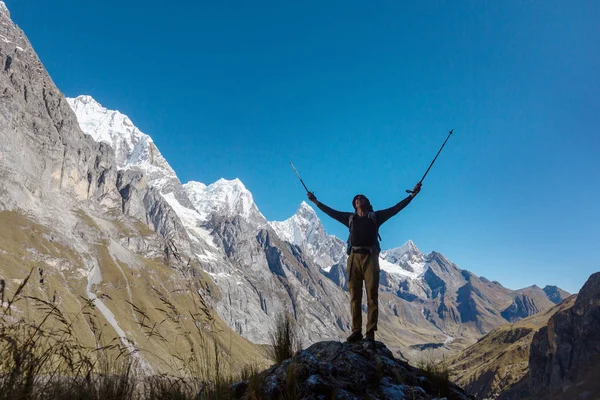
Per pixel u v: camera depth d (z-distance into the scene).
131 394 2.21
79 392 2.07
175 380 2.38
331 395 2.95
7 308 2.04
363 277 4.61
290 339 3.44
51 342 2.11
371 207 4.86
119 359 2.33
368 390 3.32
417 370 4.05
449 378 4.04
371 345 4.15
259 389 2.73
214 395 2.47
